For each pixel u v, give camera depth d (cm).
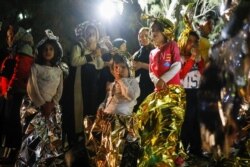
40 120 811
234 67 384
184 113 770
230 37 386
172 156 735
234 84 386
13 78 928
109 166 750
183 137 830
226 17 572
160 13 1056
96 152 762
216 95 392
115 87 756
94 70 905
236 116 392
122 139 744
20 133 930
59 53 818
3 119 946
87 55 909
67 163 813
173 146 738
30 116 812
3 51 1019
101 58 910
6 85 943
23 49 930
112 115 750
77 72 906
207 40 827
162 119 745
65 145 912
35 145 809
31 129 810
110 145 746
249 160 602
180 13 1007
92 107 905
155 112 751
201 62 825
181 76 827
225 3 588
